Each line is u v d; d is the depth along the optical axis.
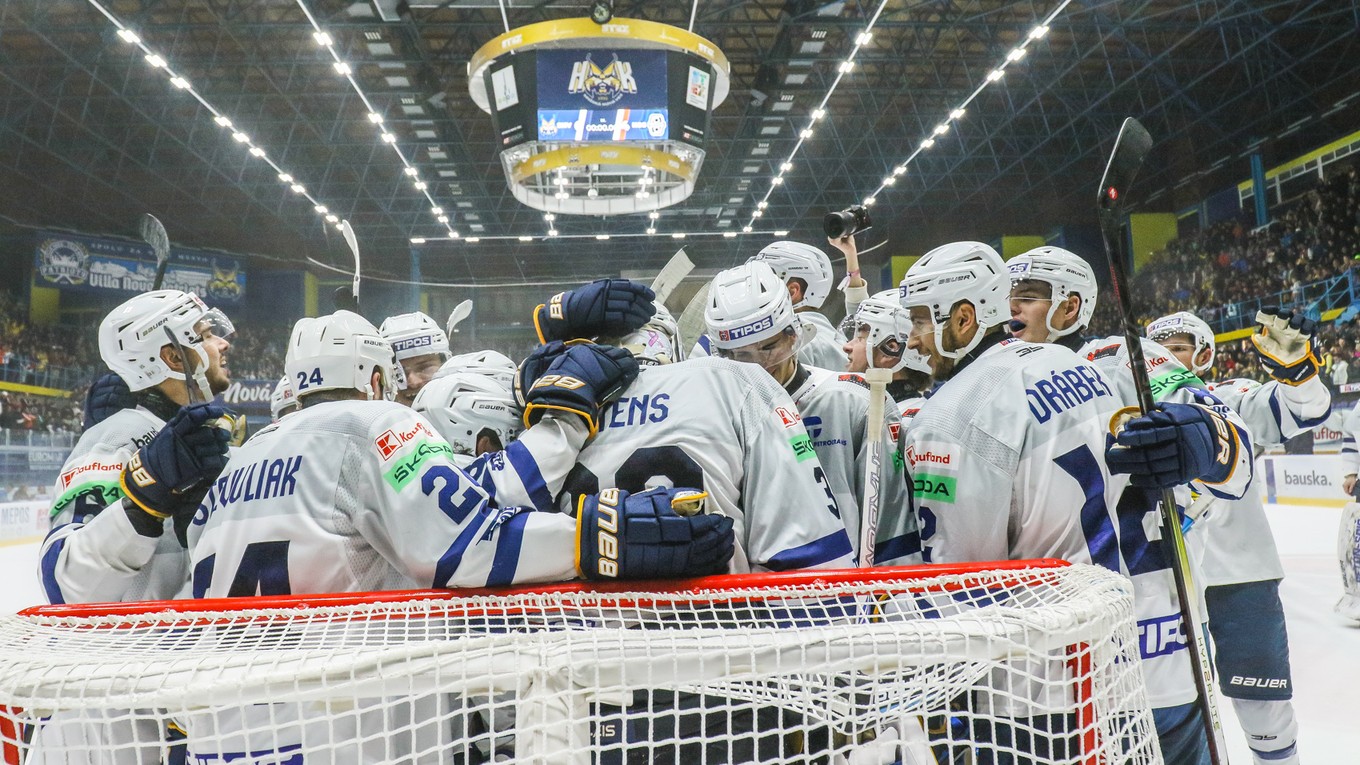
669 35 12.44
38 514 14.27
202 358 2.30
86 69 18.38
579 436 1.67
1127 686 1.20
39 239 22.64
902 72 19.89
